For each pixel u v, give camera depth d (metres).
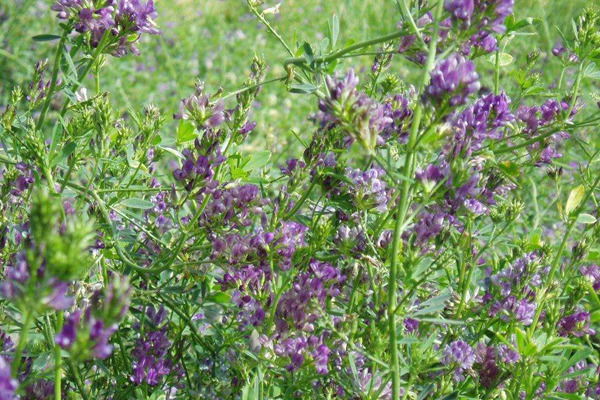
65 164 0.88
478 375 0.84
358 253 0.84
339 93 0.74
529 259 0.87
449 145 0.80
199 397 0.85
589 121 0.92
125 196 0.93
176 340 0.89
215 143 0.83
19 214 0.90
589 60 0.97
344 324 0.81
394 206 0.86
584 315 0.89
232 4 2.79
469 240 0.88
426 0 0.88
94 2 0.85
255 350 0.82
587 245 0.91
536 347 0.83
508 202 0.90
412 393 0.82
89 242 0.65
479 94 1.02
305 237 0.90
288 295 0.82
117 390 0.86
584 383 0.90
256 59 0.87
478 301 0.89
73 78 0.87
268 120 1.81
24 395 0.78
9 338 0.84
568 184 1.23
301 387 0.83
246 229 0.91
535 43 2.05
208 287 0.90
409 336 0.82
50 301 0.64
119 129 0.90
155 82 2.02
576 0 2.31
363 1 2.60
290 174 0.87
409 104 0.92
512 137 0.93
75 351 0.65
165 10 2.66
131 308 0.88
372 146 0.75
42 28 2.01
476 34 0.78
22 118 0.91
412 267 0.80
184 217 0.89
